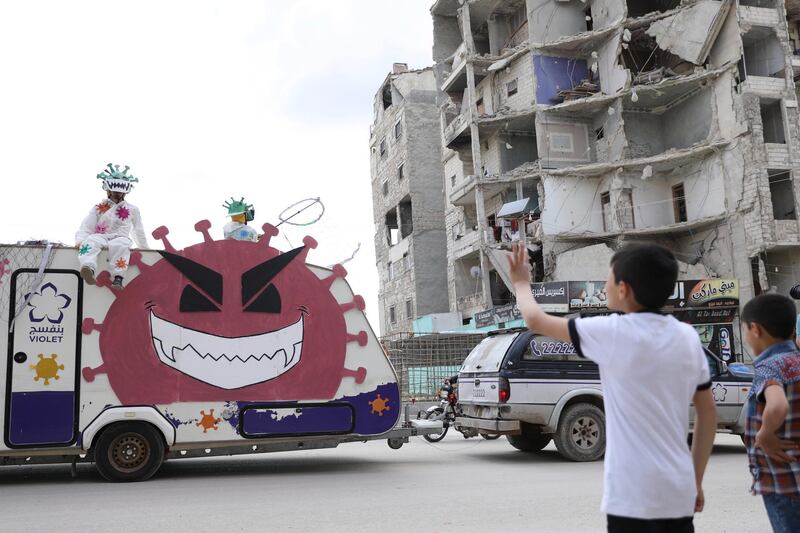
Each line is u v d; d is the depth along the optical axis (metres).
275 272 9.85
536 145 35.66
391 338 21.06
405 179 42.41
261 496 7.83
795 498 3.29
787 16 32.06
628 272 2.75
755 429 3.49
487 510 6.92
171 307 9.38
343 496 7.78
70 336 9.00
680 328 2.69
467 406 11.77
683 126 32.72
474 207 37.53
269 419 9.52
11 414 8.71
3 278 8.92
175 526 6.25
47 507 7.24
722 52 30.67
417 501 7.43
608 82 33.16
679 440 2.58
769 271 29.39
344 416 9.85
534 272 32.59
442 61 40.06
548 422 10.72
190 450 9.37
